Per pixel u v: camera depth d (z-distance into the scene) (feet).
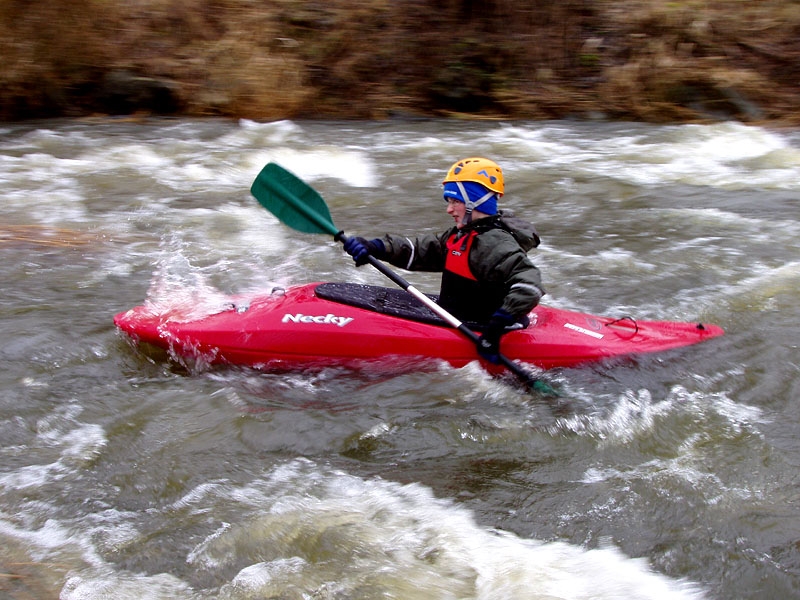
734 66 40.06
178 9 40.42
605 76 39.73
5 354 14.78
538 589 9.53
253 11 41.52
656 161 30.32
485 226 13.39
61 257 20.03
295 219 14.87
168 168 28.66
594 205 25.08
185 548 10.15
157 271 19.25
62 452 12.01
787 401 13.57
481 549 10.18
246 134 33.53
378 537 10.37
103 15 37.91
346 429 12.66
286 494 11.21
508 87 39.42
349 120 37.24
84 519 10.64
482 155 30.96
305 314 13.98
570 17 41.55
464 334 13.55
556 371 14.05
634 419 12.96
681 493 11.21
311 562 9.94
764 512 10.81
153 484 11.37
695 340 15.07
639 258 20.52
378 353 13.78
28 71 35.65
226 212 24.00
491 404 13.34
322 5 42.22
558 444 12.39
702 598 9.44
